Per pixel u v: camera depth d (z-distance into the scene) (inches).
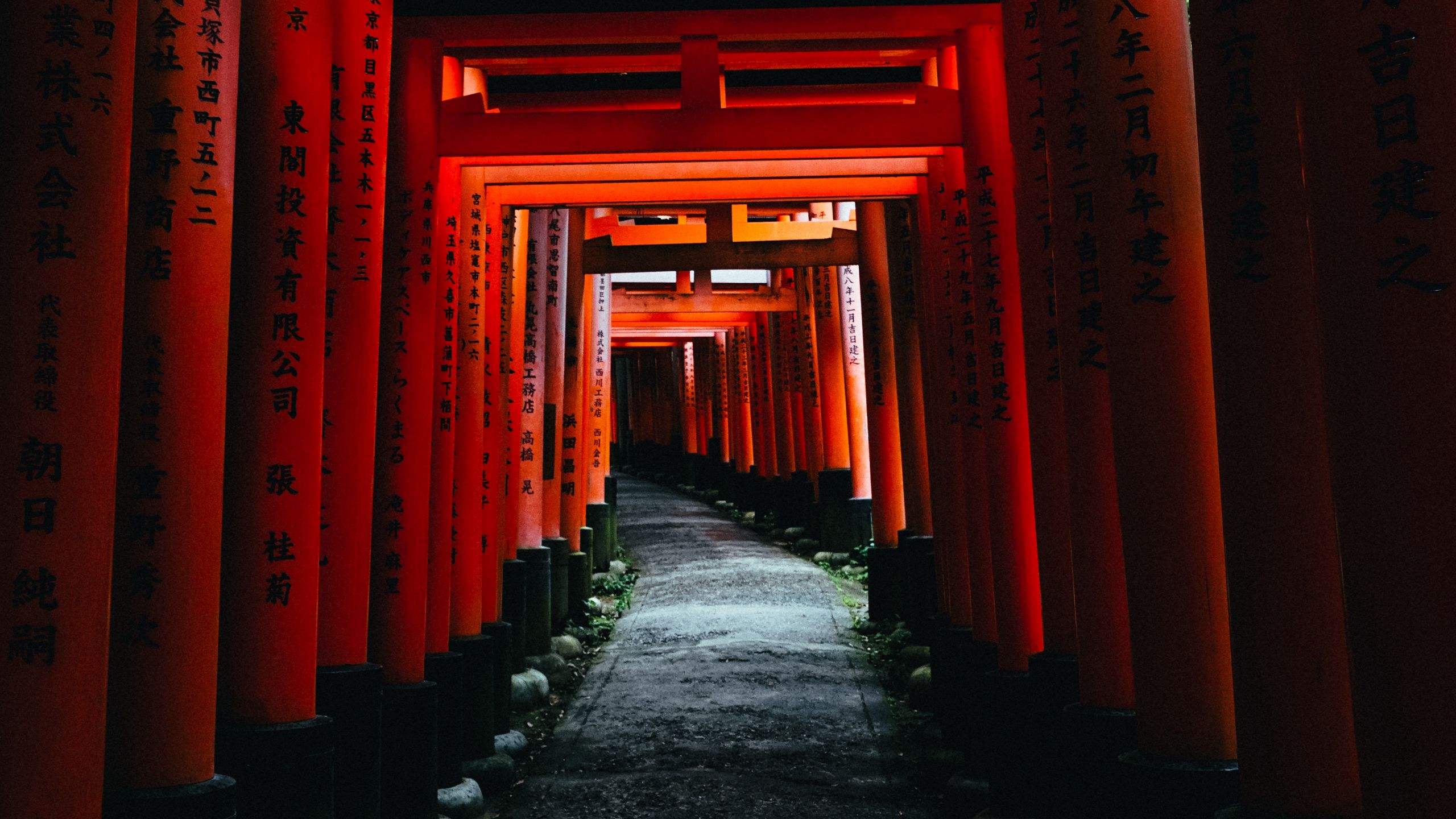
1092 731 154.3
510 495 341.7
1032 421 191.9
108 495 110.9
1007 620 214.5
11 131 109.2
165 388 132.3
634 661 378.6
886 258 439.2
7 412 106.0
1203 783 126.8
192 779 130.4
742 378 823.7
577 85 308.5
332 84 183.8
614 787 248.2
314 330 162.7
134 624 129.2
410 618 218.4
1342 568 88.9
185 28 136.4
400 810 206.7
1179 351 135.8
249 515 156.4
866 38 270.4
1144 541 136.3
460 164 253.8
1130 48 140.9
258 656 154.8
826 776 252.8
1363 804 87.4
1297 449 110.7
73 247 109.0
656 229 464.8
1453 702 81.1
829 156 254.8
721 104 257.8
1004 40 200.8
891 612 416.5
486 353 295.1
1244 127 114.0
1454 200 83.2
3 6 110.9
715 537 716.7
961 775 232.8
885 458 427.5
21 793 103.1
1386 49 86.3
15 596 104.5
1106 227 142.6
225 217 138.6
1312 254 92.4
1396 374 84.4
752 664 364.8
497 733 280.2
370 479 192.2
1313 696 108.6
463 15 231.0
